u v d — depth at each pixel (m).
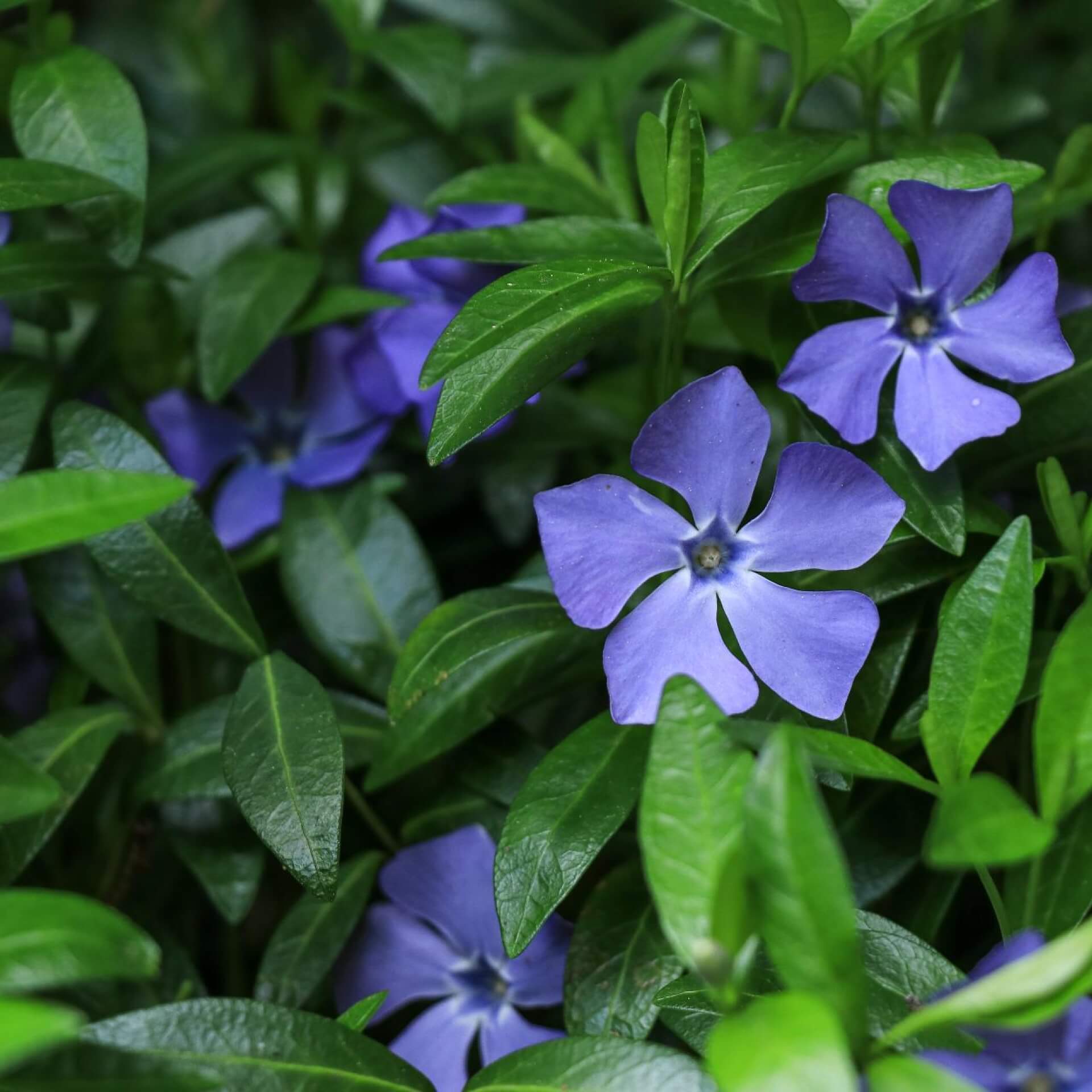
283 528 0.39
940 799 0.34
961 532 0.36
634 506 0.35
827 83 0.44
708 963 0.32
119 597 0.38
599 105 0.41
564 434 0.40
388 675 0.38
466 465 0.40
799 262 0.36
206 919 0.39
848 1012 0.32
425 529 0.41
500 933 0.36
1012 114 0.42
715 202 0.36
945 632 0.34
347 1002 0.37
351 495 0.39
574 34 0.47
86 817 0.38
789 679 0.35
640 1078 0.33
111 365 0.40
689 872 0.32
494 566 0.41
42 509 0.33
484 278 0.39
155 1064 0.33
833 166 0.38
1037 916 0.35
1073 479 0.37
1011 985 0.32
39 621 0.40
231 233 0.42
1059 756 0.33
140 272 0.38
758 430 0.35
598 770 0.35
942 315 0.36
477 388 0.35
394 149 0.44
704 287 0.37
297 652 0.40
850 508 0.35
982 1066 0.33
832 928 0.32
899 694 0.36
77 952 0.32
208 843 0.37
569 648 0.37
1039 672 0.35
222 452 0.40
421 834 0.37
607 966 0.35
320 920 0.37
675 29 0.42
